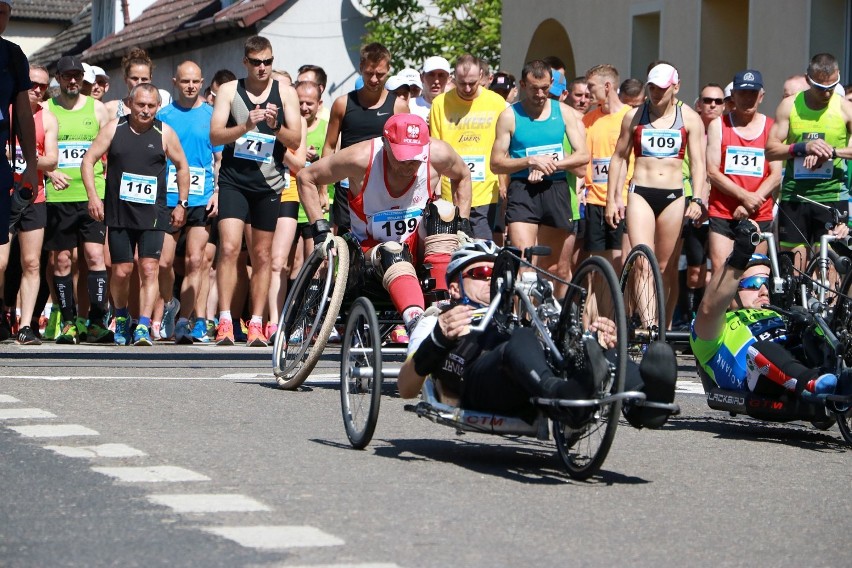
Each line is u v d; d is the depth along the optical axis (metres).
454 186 12.73
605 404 8.38
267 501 7.75
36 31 72.12
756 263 11.27
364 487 8.26
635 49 28.75
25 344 18.52
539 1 32.88
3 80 12.52
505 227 17.64
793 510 8.07
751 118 16.66
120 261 18.70
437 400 9.57
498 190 17.61
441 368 9.30
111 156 18.52
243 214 17.78
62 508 7.46
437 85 20.36
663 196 15.48
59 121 19.16
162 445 9.52
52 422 10.39
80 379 13.20
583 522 7.50
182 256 21.41
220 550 6.60
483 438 10.45
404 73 20.73
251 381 13.62
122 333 19.19
